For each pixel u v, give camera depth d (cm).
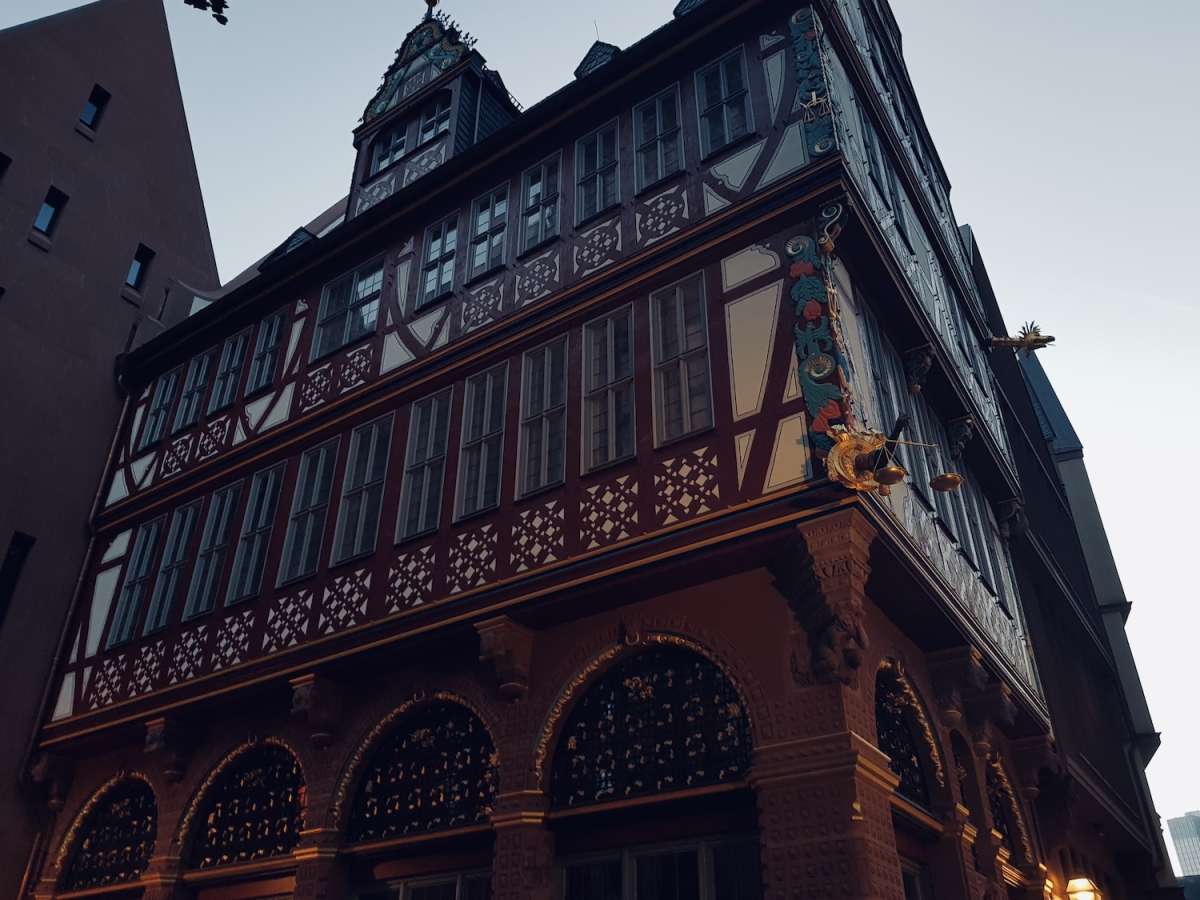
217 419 1547
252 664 1194
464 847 1010
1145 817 2008
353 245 1496
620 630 956
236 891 1178
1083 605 1994
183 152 2150
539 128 1305
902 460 1035
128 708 1327
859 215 985
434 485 1167
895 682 998
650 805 883
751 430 913
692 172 1112
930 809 1002
